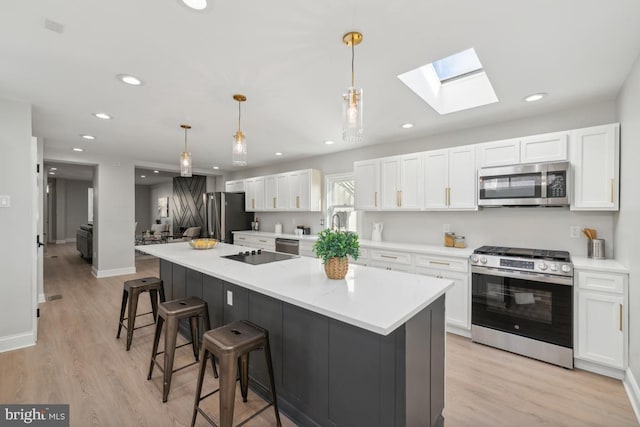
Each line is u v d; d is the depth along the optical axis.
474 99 2.79
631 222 2.09
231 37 1.72
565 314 2.38
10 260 2.67
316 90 2.45
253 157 5.38
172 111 2.95
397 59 1.96
